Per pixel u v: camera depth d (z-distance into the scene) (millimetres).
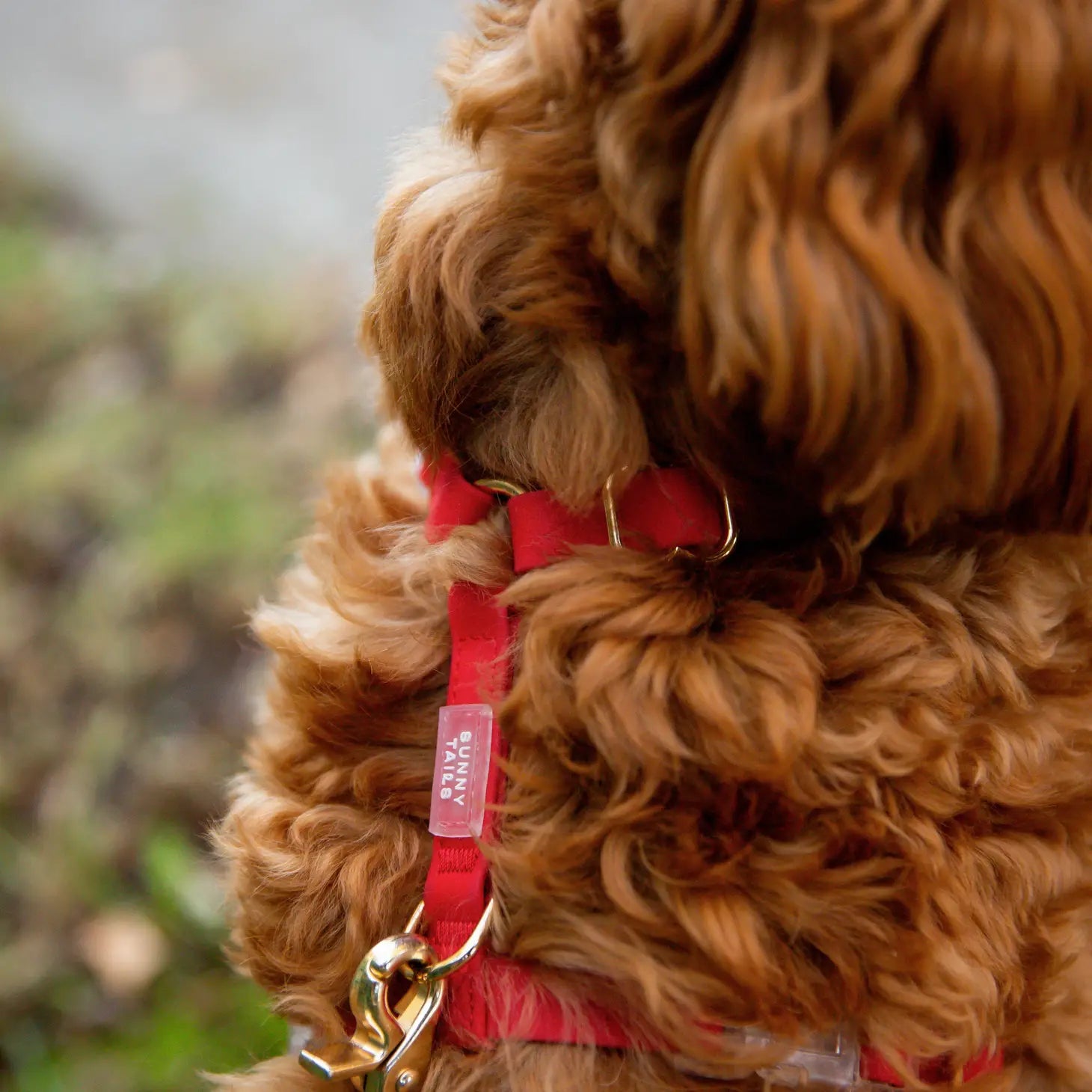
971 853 701
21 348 2604
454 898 706
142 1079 1642
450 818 711
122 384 2500
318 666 798
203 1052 1643
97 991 1751
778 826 670
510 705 691
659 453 722
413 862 745
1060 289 574
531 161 667
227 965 1748
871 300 563
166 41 3650
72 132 3244
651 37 574
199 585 2096
